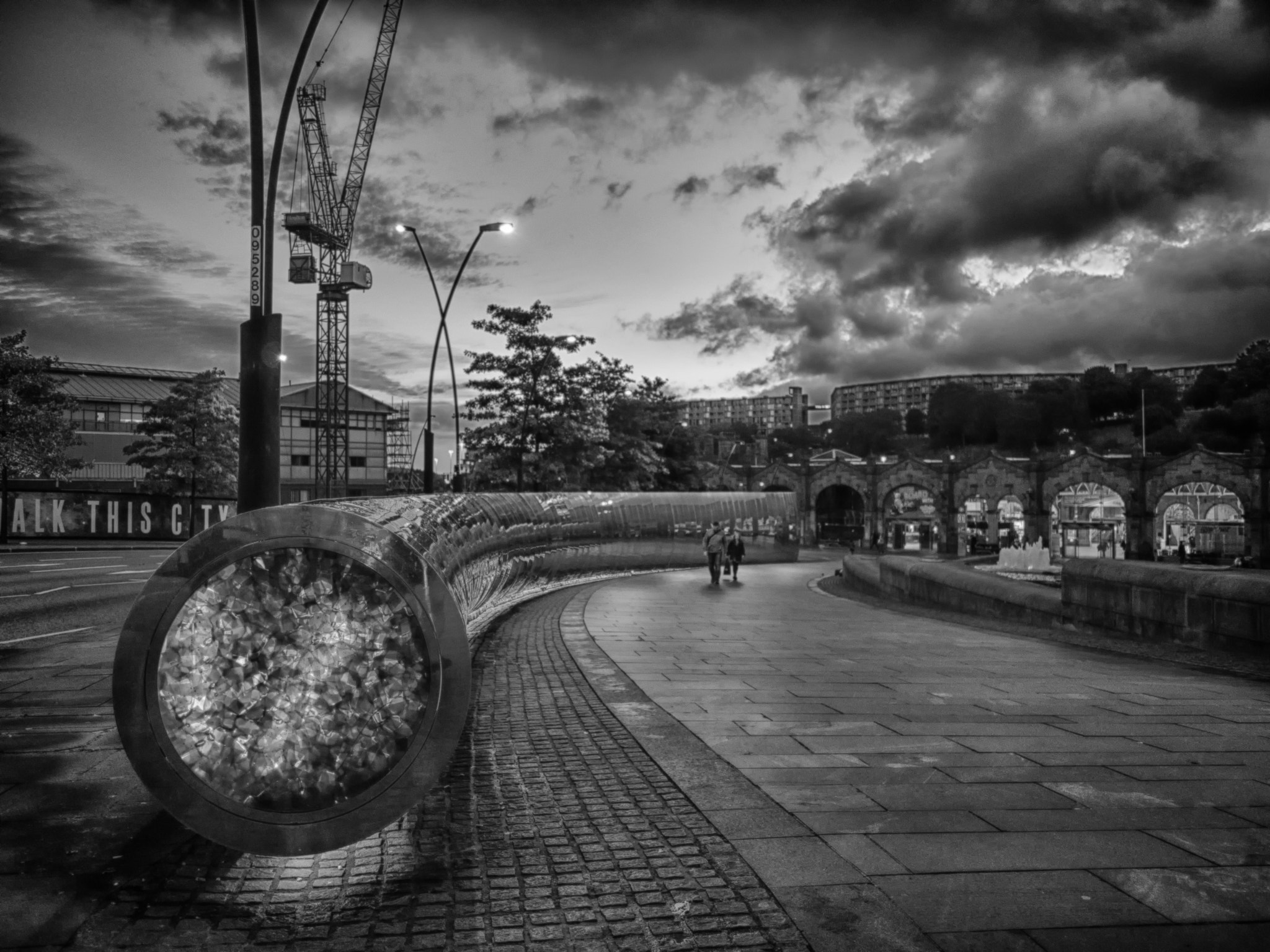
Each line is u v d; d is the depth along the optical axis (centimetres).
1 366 3130
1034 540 7650
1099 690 777
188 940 309
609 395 4381
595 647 1062
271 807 362
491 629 1198
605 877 361
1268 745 574
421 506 556
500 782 495
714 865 372
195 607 365
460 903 338
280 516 365
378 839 405
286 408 7262
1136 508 7288
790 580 2953
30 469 3241
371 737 368
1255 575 1025
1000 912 328
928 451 17575
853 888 348
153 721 355
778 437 19112
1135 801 457
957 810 441
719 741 586
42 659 906
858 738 592
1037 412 15512
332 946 305
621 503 2912
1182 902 338
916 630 1301
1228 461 6969
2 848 392
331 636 371
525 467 3497
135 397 6241
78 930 316
